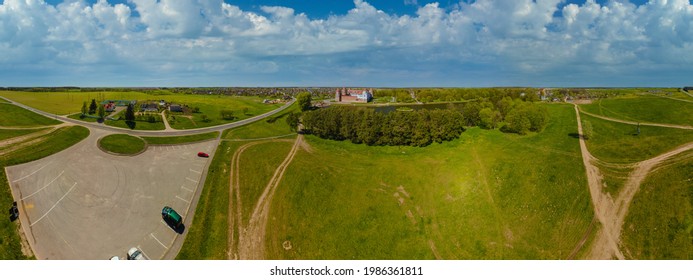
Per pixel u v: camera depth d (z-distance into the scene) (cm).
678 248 7125
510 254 7519
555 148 12169
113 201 9075
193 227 8331
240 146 13600
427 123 13138
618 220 8100
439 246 7862
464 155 11631
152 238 7894
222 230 8300
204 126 16938
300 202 9325
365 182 10150
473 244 7850
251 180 10475
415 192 9612
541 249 7569
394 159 11769
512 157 11244
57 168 10462
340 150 13012
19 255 7062
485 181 9819
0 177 9544
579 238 7706
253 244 7919
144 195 9456
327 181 10256
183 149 13050
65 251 7294
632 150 11656
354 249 7831
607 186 9350
